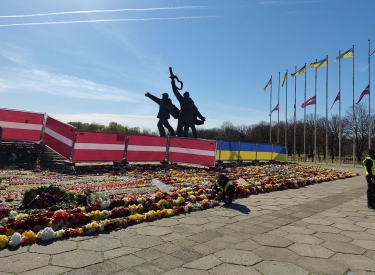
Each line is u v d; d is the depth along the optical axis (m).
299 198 11.12
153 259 4.87
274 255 5.24
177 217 7.75
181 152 21.28
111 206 7.71
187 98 31.23
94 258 4.81
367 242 6.08
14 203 8.04
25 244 5.27
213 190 10.52
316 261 5.01
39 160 18.16
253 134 85.00
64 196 7.73
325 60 38.31
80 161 17.27
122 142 19.02
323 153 69.75
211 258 5.00
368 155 9.91
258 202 10.11
